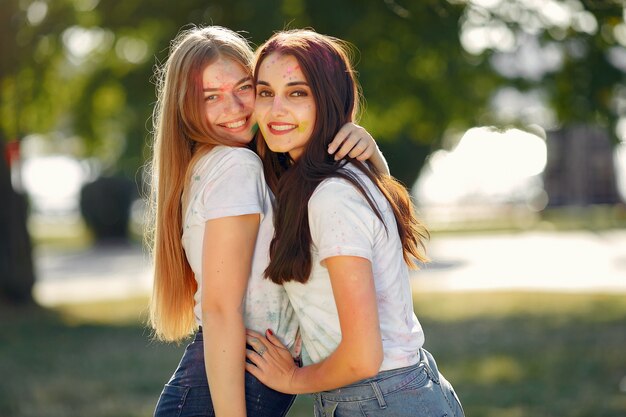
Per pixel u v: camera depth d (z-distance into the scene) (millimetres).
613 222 38219
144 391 7418
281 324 2807
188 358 2812
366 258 2508
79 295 15781
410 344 2664
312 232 2578
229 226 2672
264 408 2768
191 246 2787
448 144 15180
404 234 2750
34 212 51438
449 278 17906
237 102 2834
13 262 13133
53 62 13203
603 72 10797
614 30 10648
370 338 2477
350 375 2512
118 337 10562
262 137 2941
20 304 13164
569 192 47750
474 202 50594
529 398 6969
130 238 31672
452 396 2783
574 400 6895
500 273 18609
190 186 2828
